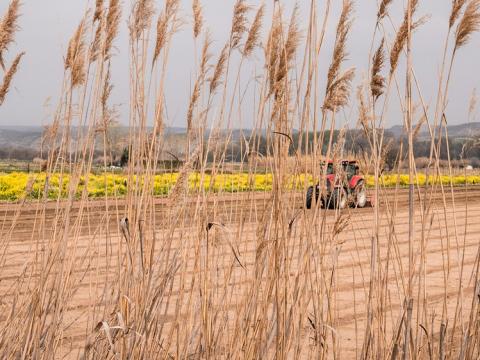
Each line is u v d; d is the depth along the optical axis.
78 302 7.03
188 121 4.18
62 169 4.19
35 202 16.44
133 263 3.89
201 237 4.19
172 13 4.07
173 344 5.57
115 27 4.05
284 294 3.79
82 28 4.02
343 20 3.70
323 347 3.98
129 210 4.00
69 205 3.98
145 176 4.03
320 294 4.02
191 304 4.21
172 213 3.95
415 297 8.02
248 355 3.96
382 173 4.11
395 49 3.65
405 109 3.58
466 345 3.93
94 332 3.49
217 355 4.21
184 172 3.91
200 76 4.16
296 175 3.89
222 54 4.14
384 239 13.09
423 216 3.93
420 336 4.26
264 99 4.05
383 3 3.66
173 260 3.97
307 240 3.88
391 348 4.21
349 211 4.16
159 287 3.89
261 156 4.20
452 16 3.55
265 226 3.97
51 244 4.04
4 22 3.79
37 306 3.90
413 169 3.66
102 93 4.15
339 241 4.29
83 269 8.65
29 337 3.85
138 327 3.78
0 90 3.90
